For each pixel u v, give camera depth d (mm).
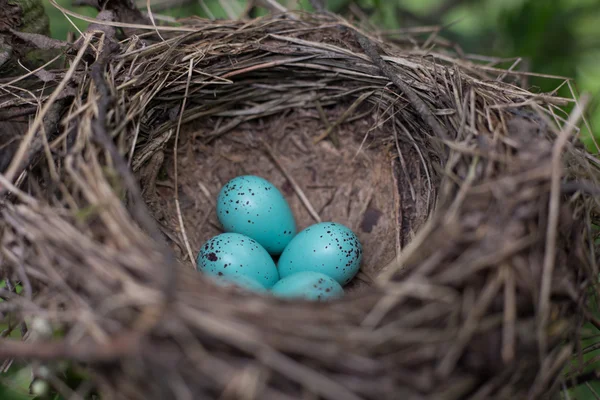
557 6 305
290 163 292
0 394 245
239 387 202
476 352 210
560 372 223
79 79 255
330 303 217
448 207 230
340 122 288
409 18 327
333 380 205
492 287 213
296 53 277
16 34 259
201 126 285
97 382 212
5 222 231
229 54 275
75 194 229
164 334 205
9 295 229
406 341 209
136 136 255
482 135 237
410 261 228
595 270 231
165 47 271
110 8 278
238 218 271
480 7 335
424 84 267
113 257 216
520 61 299
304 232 269
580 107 229
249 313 209
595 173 244
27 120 254
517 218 219
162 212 274
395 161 281
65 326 218
